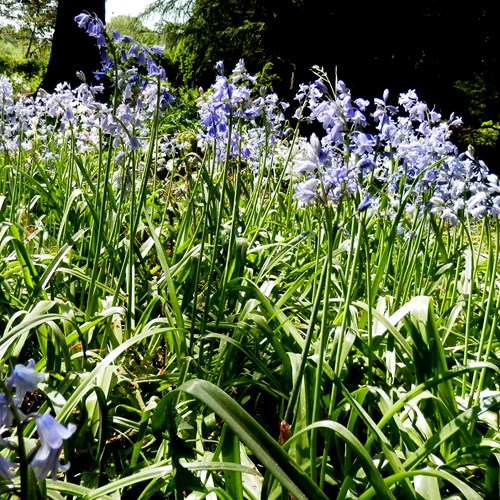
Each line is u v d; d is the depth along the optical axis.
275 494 2.46
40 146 7.14
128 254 3.84
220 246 4.51
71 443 2.74
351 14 23.19
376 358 3.36
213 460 2.44
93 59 18.44
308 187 2.32
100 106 3.79
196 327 3.78
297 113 4.72
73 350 3.45
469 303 3.31
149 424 3.05
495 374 3.64
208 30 26.12
